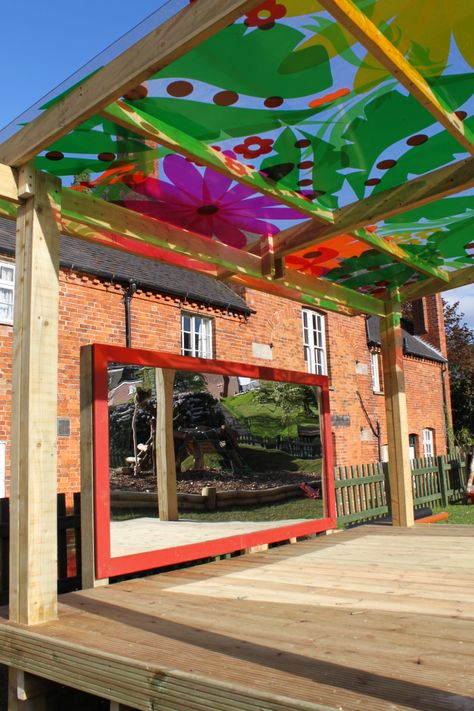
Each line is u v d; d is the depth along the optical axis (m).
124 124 3.10
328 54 2.81
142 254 4.86
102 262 11.19
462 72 3.02
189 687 2.18
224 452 5.88
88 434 4.43
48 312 3.25
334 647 2.56
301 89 3.08
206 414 5.79
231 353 13.16
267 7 2.44
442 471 14.09
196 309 12.44
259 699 2.01
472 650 2.49
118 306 10.86
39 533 3.09
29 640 2.84
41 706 2.92
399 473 6.77
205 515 5.52
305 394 6.91
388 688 2.05
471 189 4.32
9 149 3.26
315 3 2.43
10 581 3.12
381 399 18.52
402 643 2.60
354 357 17.33
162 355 5.10
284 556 5.13
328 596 3.58
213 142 3.60
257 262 5.48
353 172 4.12
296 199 4.36
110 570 4.29
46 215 3.32
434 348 24.27
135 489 4.80
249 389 6.33
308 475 6.74
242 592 3.77
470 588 3.70
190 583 4.13
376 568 4.44
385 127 3.53
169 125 3.34
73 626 2.97
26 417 3.13
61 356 9.82
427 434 21.50
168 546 4.81
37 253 3.25
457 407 29.20
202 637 2.74
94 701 3.11
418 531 6.30
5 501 5.02
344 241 5.43
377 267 6.28
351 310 7.09
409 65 2.78
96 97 2.78
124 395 4.83
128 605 3.46
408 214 4.84
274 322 14.51
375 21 2.62
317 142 3.67
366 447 17.20
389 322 6.99
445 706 1.89
